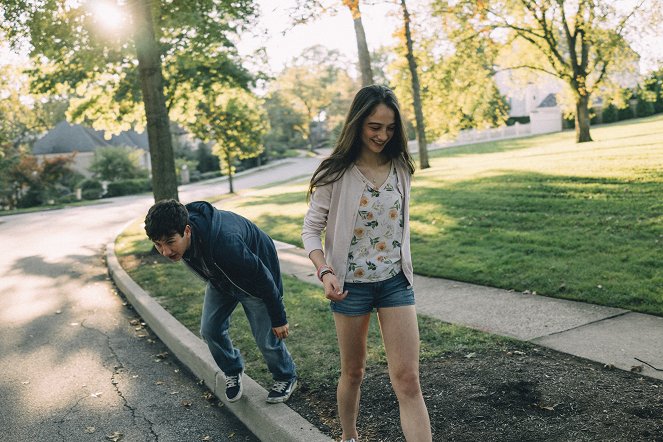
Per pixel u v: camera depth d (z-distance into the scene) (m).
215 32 13.21
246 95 20.12
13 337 6.53
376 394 3.92
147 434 3.91
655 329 4.73
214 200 29.14
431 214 11.75
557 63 29.75
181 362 5.35
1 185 41.16
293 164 66.75
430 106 28.64
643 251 6.96
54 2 9.80
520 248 8.09
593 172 13.33
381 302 2.93
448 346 4.73
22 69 15.20
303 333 5.40
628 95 31.05
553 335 4.81
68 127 64.12
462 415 3.49
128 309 7.59
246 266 3.35
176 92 19.20
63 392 4.75
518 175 15.12
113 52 12.93
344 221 2.91
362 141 2.88
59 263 12.18
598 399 3.52
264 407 3.83
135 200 37.19
